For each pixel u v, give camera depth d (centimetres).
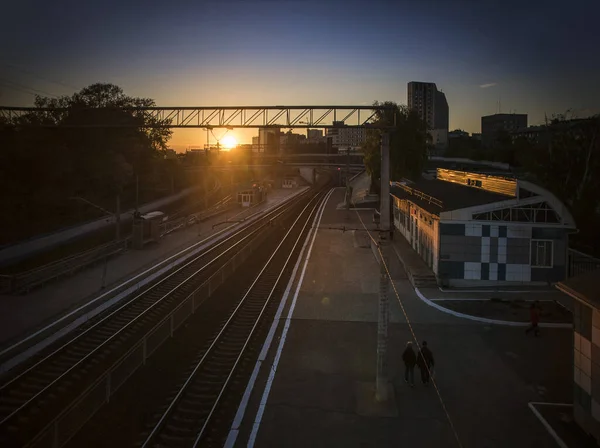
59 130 4784
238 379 1545
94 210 5069
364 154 6031
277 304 2367
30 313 2127
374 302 2362
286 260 3450
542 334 1919
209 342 1873
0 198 4103
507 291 2512
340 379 1530
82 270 3003
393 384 1504
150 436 1183
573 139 4650
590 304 1148
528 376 1553
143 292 2472
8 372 1538
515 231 2586
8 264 3266
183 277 2869
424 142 5684
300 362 1662
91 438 1198
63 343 1791
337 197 8694
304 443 1182
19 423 1259
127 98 5619
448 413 1329
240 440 1194
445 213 2598
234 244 4041
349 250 3766
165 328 1847
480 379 1533
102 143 5184
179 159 8894
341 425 1264
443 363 1655
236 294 2614
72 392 1451
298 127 2217
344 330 1980
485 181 3047
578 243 3578
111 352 1742
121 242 3638
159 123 2320
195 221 5284
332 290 2598
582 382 1246
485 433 1232
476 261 2605
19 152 4212
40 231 4194
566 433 1228
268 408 1347
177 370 1633
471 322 2064
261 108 2223
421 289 2575
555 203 2573
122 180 5394
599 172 4353
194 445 1147
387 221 1388
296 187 11638
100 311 2167
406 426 1262
